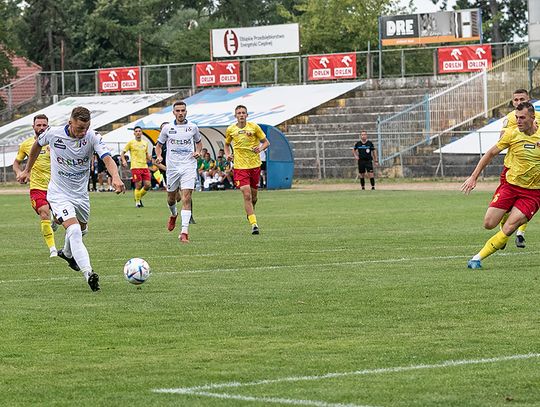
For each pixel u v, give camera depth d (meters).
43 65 164.00
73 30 167.25
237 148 42.53
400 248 35.34
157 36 172.62
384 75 114.31
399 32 114.31
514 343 18.58
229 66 119.12
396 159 98.31
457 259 31.56
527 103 28.08
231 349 18.55
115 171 26.66
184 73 121.88
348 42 147.62
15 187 106.19
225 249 36.19
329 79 114.44
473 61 108.50
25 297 25.05
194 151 41.16
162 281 27.62
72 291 26.05
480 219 48.22
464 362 17.09
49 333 20.27
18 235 44.81
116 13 168.75
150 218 54.22
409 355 17.72
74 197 27.14
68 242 27.70
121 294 25.33
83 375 16.67
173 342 19.28
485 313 21.75
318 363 17.23
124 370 16.98
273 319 21.53
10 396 15.38
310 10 148.75
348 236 40.34
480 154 91.94
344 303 23.39
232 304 23.50
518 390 15.20
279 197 73.56
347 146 102.56
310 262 31.64
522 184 28.62
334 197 71.94
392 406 14.37
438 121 99.44
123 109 117.75
